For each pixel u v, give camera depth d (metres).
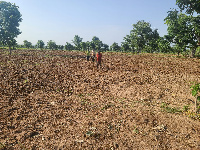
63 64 15.68
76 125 5.72
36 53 25.23
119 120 6.01
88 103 7.64
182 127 5.51
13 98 7.92
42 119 6.11
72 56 21.94
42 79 10.87
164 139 4.91
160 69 14.33
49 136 5.10
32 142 4.80
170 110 6.81
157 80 11.09
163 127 5.50
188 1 4.64
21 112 6.59
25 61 16.67
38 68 13.70
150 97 8.35
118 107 7.15
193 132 5.22
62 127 5.60
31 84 9.88
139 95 8.64
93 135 5.14
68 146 4.65
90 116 6.36
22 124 5.75
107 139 4.96
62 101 7.82
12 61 16.44
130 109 6.92
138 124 5.72
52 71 12.91
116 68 14.42
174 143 4.73
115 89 9.56
